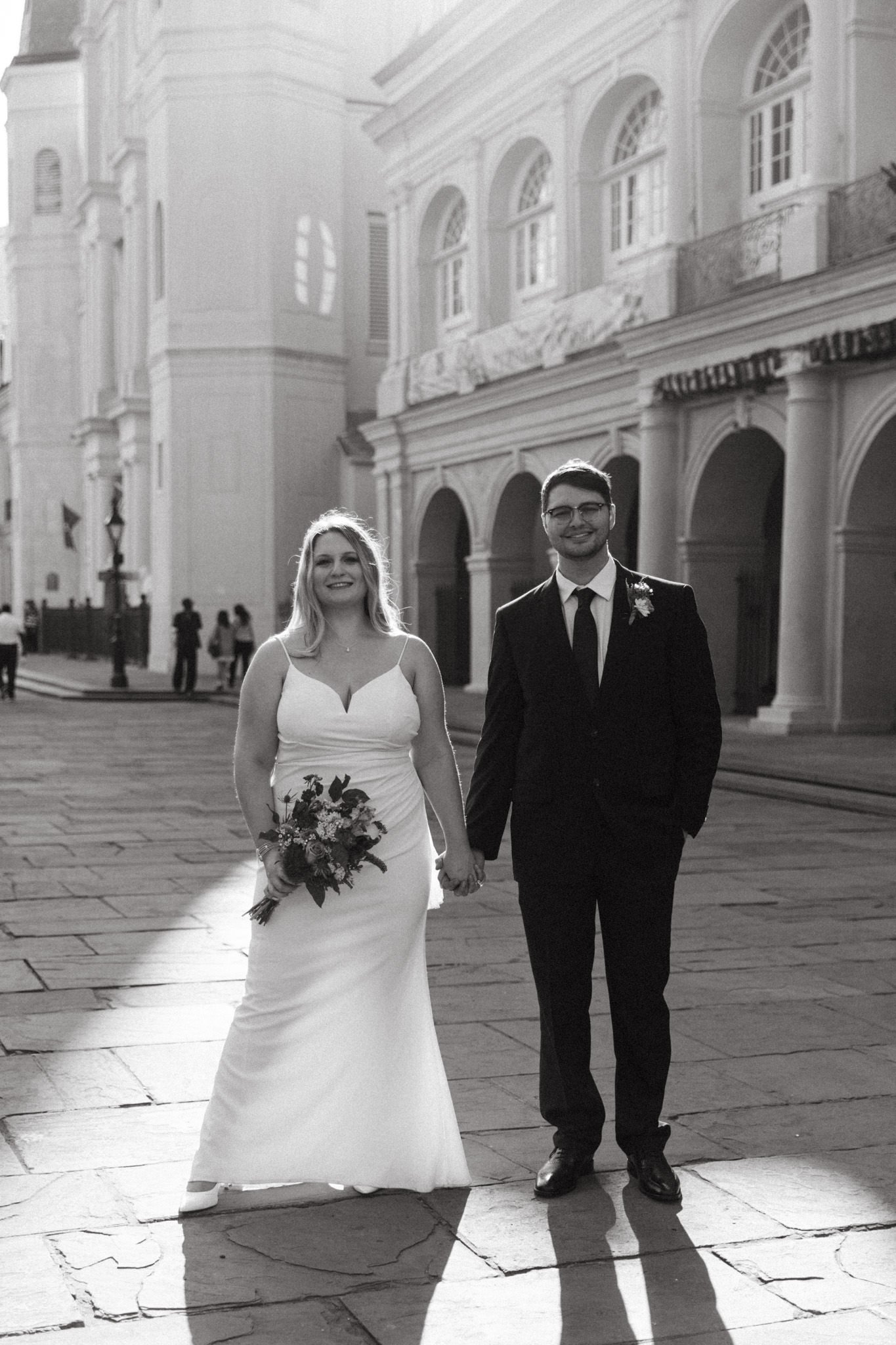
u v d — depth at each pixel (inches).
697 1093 192.5
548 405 938.7
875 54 687.1
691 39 794.8
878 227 663.1
